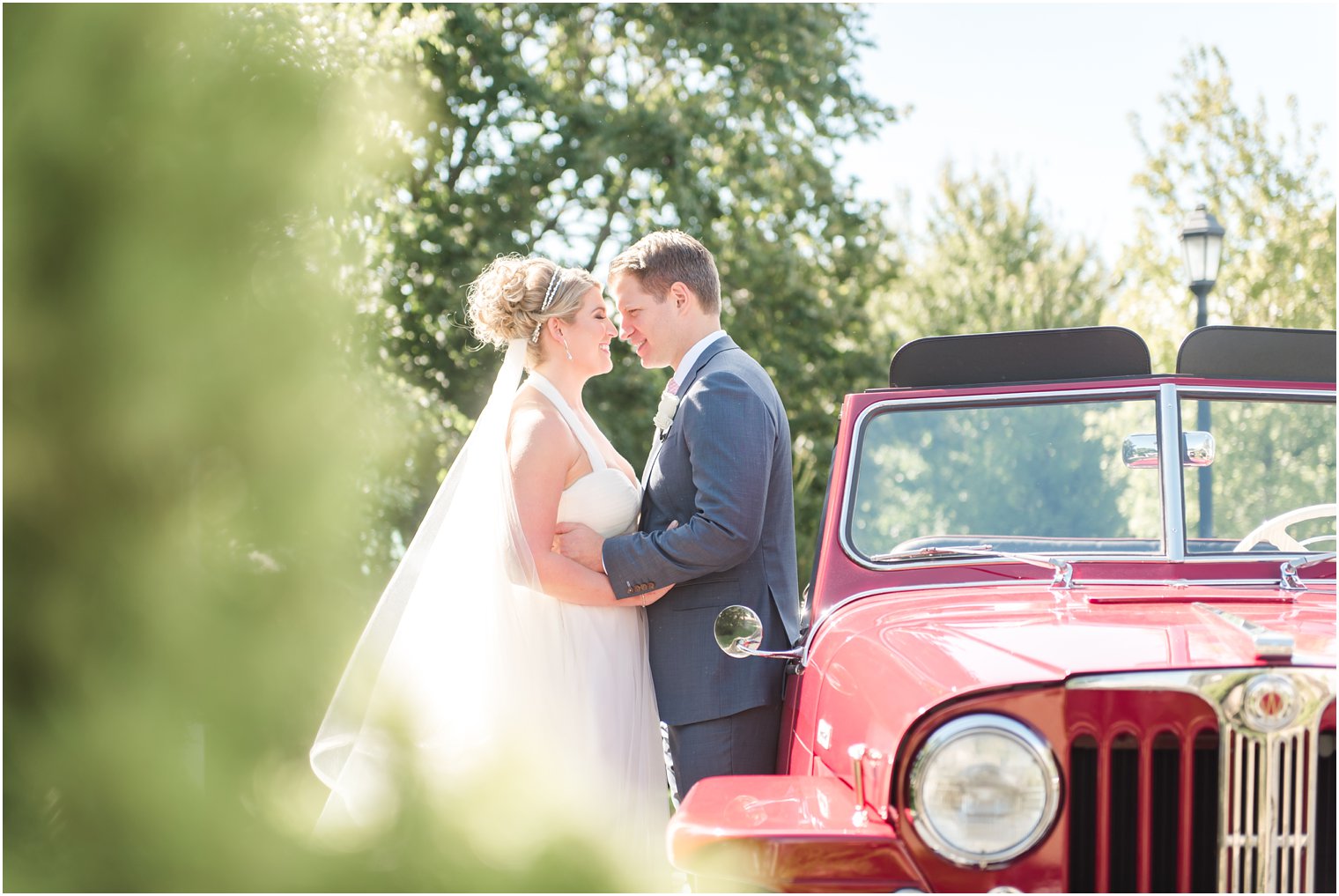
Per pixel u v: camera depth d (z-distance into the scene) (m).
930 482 3.01
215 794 1.07
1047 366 3.10
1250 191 12.24
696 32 14.93
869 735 2.12
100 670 1.06
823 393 15.41
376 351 1.22
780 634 2.99
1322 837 1.90
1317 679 1.88
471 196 13.55
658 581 2.88
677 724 2.97
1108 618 2.34
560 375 3.21
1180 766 1.92
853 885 1.92
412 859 1.15
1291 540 2.87
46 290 1.08
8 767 1.03
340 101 1.20
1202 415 2.93
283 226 1.16
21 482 1.07
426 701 1.28
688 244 3.17
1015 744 1.89
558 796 1.27
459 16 12.61
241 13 1.15
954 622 2.42
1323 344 3.04
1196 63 12.52
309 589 1.12
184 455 1.11
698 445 2.88
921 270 21.27
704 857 1.96
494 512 3.02
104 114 1.10
